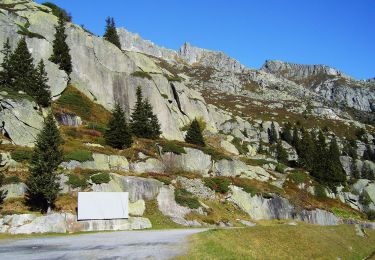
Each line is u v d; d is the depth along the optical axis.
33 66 61.62
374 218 82.06
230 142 95.06
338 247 45.16
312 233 44.84
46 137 37.41
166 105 84.06
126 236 31.20
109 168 50.25
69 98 66.94
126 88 79.00
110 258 20.09
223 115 127.06
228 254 23.34
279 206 62.84
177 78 98.75
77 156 46.97
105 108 73.38
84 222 36.31
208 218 48.34
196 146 66.88
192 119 95.31
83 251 22.39
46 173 35.66
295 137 126.25
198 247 24.03
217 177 61.66
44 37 71.38
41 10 78.69
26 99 51.22
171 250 22.92
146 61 92.19
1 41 64.38
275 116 173.38
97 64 76.62
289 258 32.94
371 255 49.56
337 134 162.50
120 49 87.12
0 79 57.09
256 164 79.50
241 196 59.06
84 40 77.00
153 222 42.41
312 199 75.69
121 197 39.06
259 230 37.47
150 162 55.97
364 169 120.81
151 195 46.72
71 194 40.72
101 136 60.06
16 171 40.62
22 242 26.91
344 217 74.00
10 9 72.44
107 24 96.62
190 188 54.84
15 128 48.16
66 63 70.25
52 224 33.97
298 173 80.94
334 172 87.88
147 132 68.44
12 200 36.56
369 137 162.62
